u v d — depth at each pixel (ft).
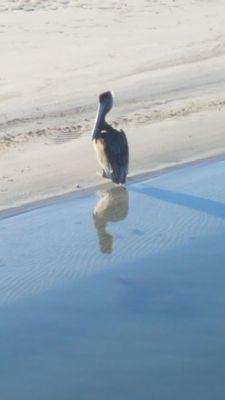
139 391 30.35
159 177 49.57
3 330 34.01
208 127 58.13
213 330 34.24
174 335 33.81
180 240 41.78
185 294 36.96
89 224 43.19
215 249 40.98
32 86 68.64
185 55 78.69
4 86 68.80
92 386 30.66
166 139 55.67
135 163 51.47
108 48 80.89
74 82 69.77
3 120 59.93
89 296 36.60
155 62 76.43
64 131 56.95
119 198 46.39
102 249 40.65
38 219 43.57
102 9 98.37
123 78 71.31
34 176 48.70
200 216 44.42
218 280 38.14
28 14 96.07
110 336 33.68
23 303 35.86
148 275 38.50
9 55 78.48
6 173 49.21
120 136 46.70
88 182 48.11
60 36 85.46
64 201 45.73
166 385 30.71
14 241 41.27
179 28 89.45
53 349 32.83
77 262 39.40
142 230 42.86
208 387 30.53
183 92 67.72
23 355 32.42
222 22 91.91
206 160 52.49
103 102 46.75
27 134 56.44
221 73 73.00
